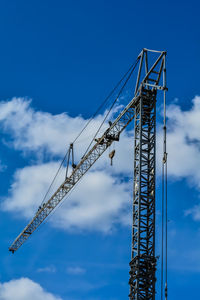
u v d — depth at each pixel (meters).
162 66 93.75
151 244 84.38
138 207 85.81
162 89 91.50
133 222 86.25
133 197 87.75
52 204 137.38
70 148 128.00
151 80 95.19
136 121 94.06
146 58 96.25
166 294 81.88
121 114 104.81
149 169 89.00
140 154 89.25
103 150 115.25
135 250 84.50
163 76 92.12
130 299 82.25
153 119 92.94
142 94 94.06
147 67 95.94
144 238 84.69
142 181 87.88
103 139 112.00
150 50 95.75
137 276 82.00
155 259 83.19
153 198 86.81
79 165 120.94
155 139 91.12
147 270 82.69
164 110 90.50
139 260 83.00
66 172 127.12
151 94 94.44
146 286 81.94
